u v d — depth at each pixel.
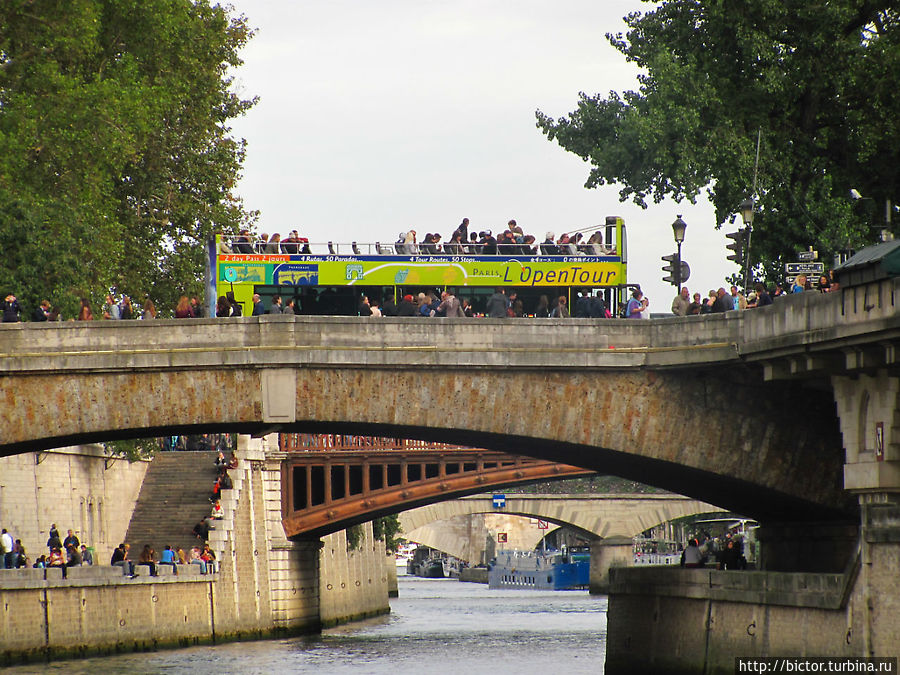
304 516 178.00
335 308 107.75
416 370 92.88
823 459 94.50
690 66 130.75
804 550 105.00
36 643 119.50
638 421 94.00
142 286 147.88
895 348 75.38
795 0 123.12
